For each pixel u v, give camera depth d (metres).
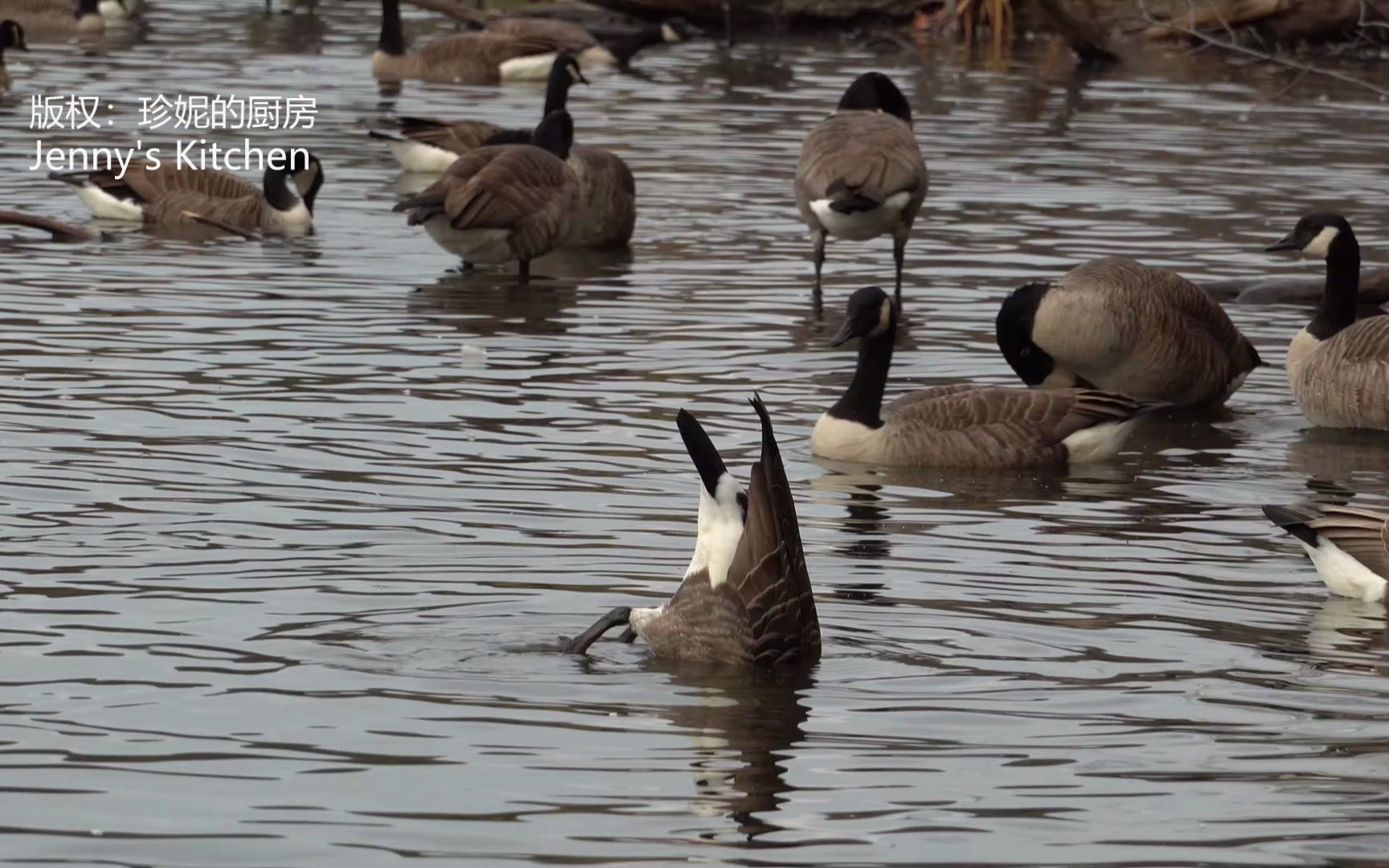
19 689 9.80
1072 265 23.06
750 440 15.76
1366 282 21.88
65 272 21.58
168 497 13.44
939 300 21.44
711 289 21.92
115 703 9.66
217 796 8.63
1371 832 8.46
